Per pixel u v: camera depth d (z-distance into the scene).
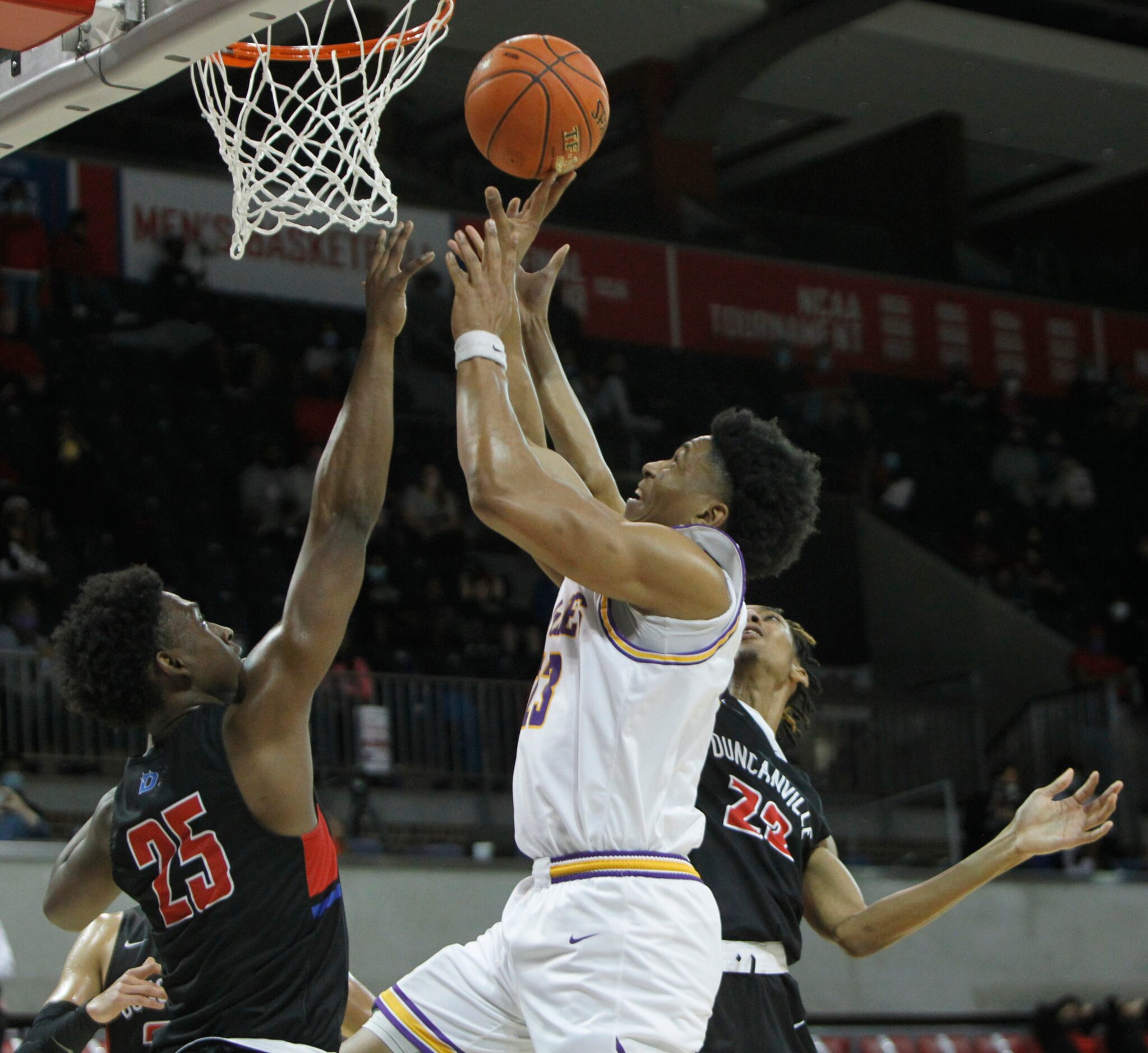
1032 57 20.53
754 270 20.03
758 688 4.77
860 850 13.20
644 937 3.15
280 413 16.66
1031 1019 11.80
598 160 21.70
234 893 2.96
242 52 4.65
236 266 16.84
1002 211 25.17
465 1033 3.57
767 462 3.46
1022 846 4.25
